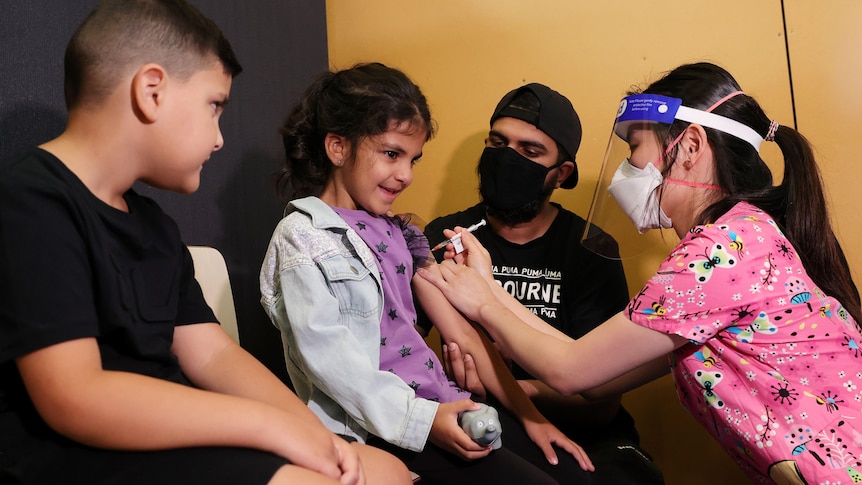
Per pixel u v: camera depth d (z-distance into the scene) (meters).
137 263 0.85
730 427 1.07
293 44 1.90
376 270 1.16
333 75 1.30
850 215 1.66
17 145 1.14
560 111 1.53
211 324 0.98
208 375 0.95
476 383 1.34
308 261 1.10
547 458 1.26
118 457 0.73
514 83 1.90
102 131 0.81
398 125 1.19
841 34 1.64
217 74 0.88
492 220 1.62
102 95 0.80
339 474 0.80
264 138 1.78
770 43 1.70
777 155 1.71
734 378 1.07
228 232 1.65
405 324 1.21
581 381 1.15
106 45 0.79
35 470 0.71
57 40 1.22
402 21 2.00
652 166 1.19
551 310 1.56
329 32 2.07
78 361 0.71
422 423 1.06
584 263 1.57
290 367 1.24
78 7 1.26
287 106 1.87
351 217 1.22
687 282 1.05
